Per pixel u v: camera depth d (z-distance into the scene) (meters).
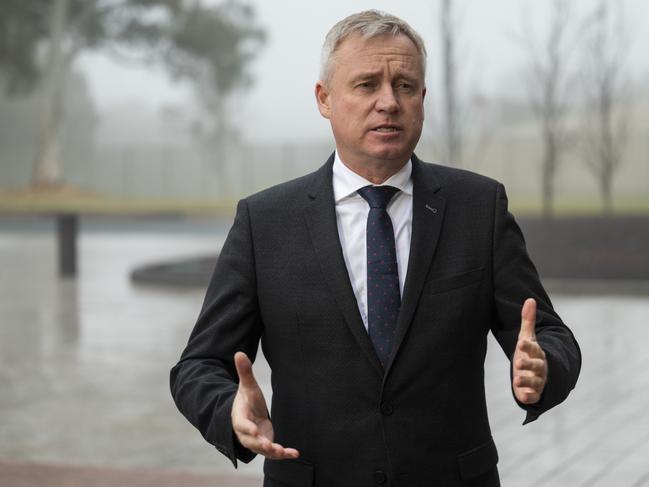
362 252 2.74
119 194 51.78
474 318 2.68
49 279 19.36
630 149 38.69
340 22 2.72
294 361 2.71
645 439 6.90
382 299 2.68
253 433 2.32
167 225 40.62
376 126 2.65
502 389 8.61
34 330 12.71
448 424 2.64
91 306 15.07
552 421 7.47
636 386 8.64
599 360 9.90
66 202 39.94
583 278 16.44
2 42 41.19
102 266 22.36
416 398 2.62
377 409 2.62
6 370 10.02
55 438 7.30
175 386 2.71
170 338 11.96
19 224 40.25
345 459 2.64
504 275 2.71
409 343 2.63
